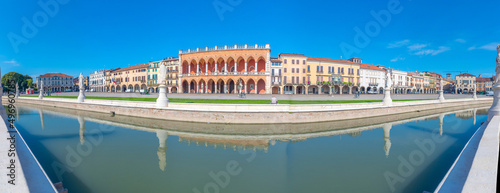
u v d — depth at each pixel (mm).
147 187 7020
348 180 7551
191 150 11273
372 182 7391
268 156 10297
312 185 7086
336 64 71250
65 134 14516
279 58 69688
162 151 11031
